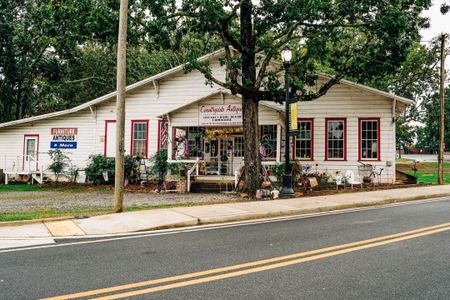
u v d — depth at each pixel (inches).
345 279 182.1
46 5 538.6
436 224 331.3
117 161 396.2
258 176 581.6
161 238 284.4
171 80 836.6
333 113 771.4
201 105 692.7
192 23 573.6
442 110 780.6
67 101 1416.1
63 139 882.1
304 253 232.8
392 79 1322.6
